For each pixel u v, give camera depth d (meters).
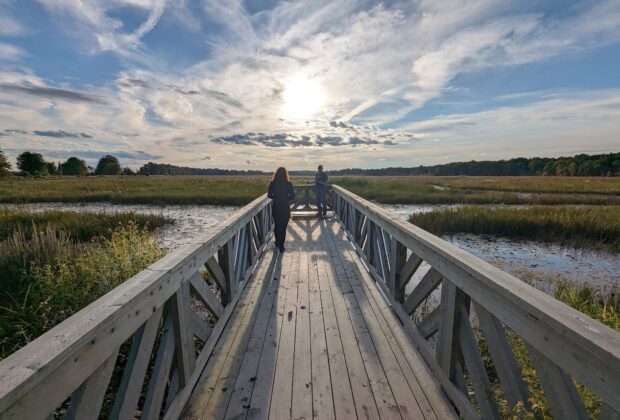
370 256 4.48
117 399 1.36
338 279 4.26
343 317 3.19
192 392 2.13
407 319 2.83
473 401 2.35
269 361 2.47
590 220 10.32
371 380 2.24
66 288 3.56
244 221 3.98
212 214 14.58
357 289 3.91
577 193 24.44
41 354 0.90
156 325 1.63
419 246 2.51
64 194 21.52
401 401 2.04
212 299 2.66
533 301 1.19
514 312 1.32
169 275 1.73
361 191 21.83
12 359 0.87
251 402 2.04
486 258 7.68
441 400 2.04
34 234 5.41
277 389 2.16
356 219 5.71
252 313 3.29
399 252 3.13
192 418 1.91
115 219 11.30
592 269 6.79
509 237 10.01
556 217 10.88
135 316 1.37
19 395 0.77
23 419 0.79
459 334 1.95
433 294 4.84
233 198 18.42
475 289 1.65
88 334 1.04
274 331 2.92
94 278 3.80
